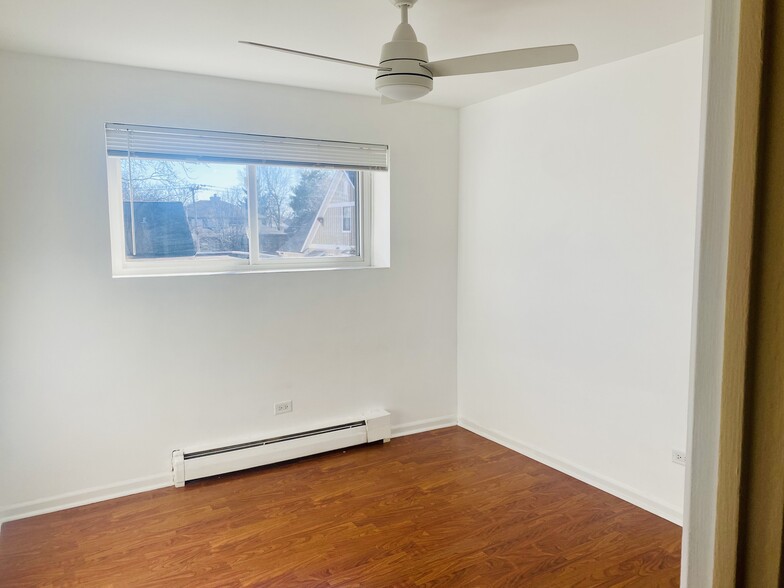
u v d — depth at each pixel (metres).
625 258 3.03
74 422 3.09
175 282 3.29
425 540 2.73
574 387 3.40
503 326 3.92
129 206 3.30
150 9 2.30
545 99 3.45
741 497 0.47
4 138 2.83
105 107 3.04
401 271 4.07
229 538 2.76
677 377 2.82
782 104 0.42
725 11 0.47
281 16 2.38
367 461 3.70
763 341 0.45
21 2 2.23
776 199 0.43
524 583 2.39
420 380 4.24
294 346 3.70
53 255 2.98
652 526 2.85
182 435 3.38
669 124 2.76
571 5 2.27
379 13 2.35
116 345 3.16
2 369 2.91
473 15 2.37
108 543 2.72
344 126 3.75
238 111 3.39
